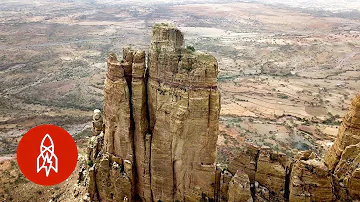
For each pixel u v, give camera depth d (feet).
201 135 97.40
